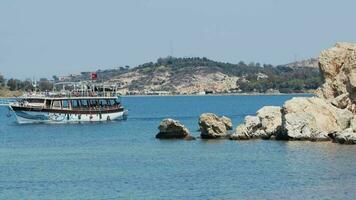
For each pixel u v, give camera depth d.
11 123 196.88
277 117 123.12
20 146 128.62
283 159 96.81
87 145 128.12
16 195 75.00
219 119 131.12
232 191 74.62
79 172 90.31
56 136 151.12
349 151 102.62
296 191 73.69
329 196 70.75
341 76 128.88
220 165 93.56
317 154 100.44
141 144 124.50
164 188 77.19
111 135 150.50
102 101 198.00
